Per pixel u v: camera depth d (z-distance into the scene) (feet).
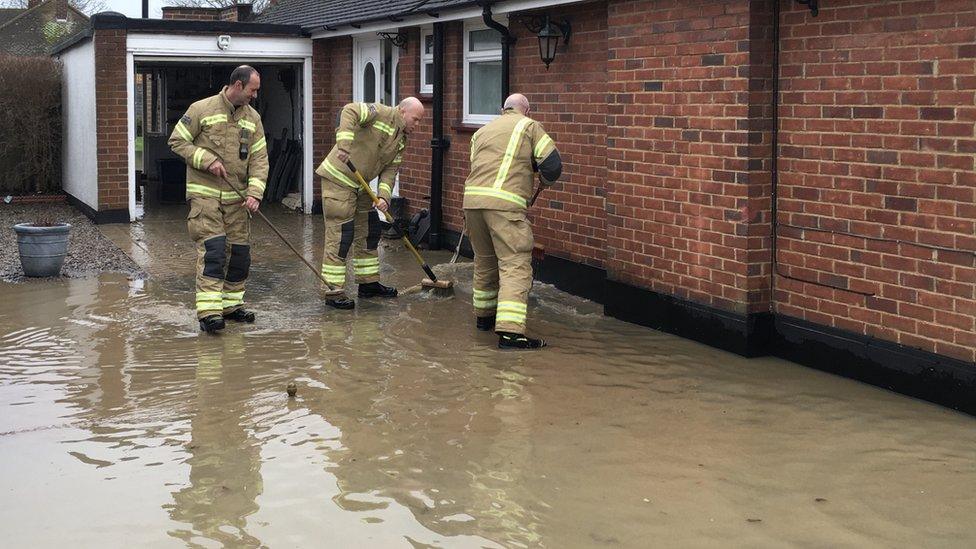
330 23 44.60
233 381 20.92
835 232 20.84
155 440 17.38
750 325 22.43
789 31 21.56
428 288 29.91
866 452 16.62
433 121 38.04
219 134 25.31
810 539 13.37
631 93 25.68
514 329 23.26
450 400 19.52
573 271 30.40
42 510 14.51
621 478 15.53
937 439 17.19
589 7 29.01
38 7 94.22
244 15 68.64
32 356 23.03
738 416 18.51
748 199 22.13
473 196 23.84
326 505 14.55
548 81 31.27
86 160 47.85
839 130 20.54
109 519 14.17
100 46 44.42
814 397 19.61
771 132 22.15
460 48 36.99
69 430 17.94
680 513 14.21
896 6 19.12
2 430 17.94
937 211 18.62
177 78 65.98
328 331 25.30
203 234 25.27
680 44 23.82
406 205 41.39
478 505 14.51
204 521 14.07
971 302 18.12
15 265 34.86
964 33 17.88
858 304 20.45
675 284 24.58
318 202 49.32
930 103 18.58
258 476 15.69
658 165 24.85
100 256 36.65
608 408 19.01
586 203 29.66
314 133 48.85
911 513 14.19
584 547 13.12
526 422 18.20
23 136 54.44
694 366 21.89
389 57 43.52
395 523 13.92
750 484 15.29
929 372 19.01
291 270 34.04
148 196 57.41
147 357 22.90
